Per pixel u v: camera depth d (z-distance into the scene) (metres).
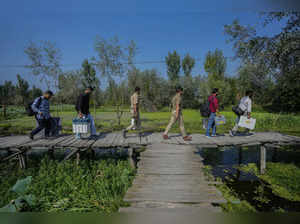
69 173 5.07
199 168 4.45
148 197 3.30
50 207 3.64
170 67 37.50
